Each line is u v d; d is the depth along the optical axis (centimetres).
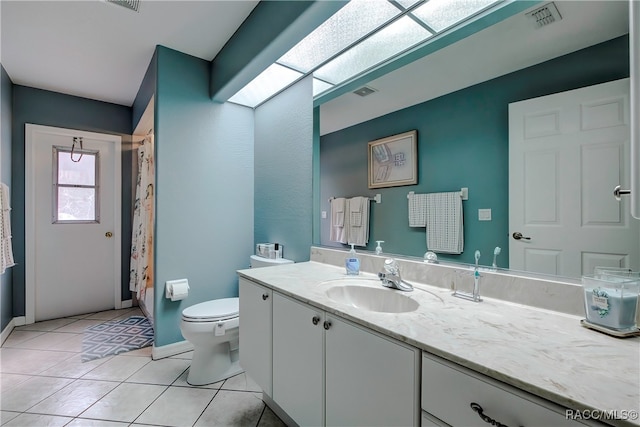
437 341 80
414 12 141
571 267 102
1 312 253
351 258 170
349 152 188
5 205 231
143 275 295
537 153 109
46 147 310
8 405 169
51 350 239
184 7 183
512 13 116
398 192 160
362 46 172
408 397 84
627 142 90
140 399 176
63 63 252
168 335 230
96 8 183
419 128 150
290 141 235
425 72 147
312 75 212
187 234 240
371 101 175
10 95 280
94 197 337
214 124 254
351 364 104
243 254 271
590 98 97
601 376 63
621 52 91
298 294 129
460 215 134
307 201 219
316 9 140
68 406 168
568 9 102
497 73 121
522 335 84
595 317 87
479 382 69
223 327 189
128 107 357
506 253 118
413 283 146
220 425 156
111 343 252
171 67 230
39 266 306
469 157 130
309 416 124
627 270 90
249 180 276
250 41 188
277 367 145
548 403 59
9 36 212
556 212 105
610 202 93
